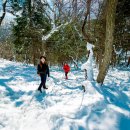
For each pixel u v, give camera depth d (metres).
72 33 31.00
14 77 14.95
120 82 14.99
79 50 32.81
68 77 18.42
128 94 10.28
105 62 11.84
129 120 7.48
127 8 24.89
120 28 27.41
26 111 8.36
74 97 9.97
